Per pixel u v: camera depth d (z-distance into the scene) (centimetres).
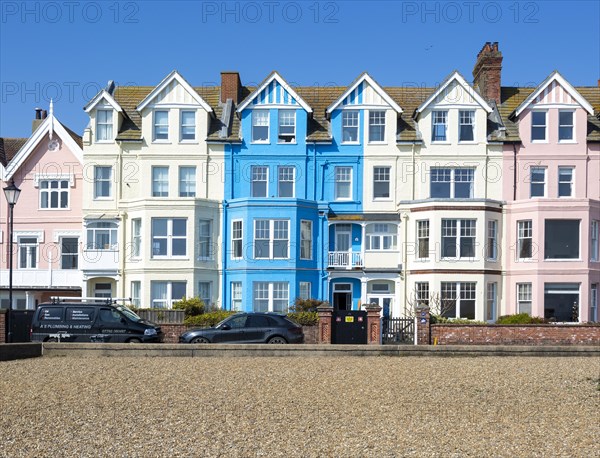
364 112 4366
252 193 4353
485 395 1958
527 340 3241
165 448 1402
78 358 2711
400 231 4266
